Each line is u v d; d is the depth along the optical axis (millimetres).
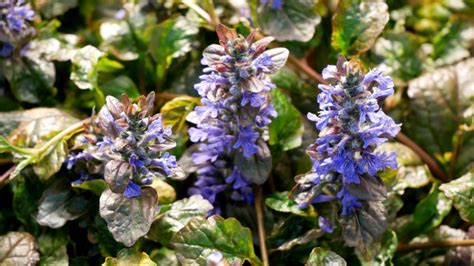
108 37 696
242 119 563
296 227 616
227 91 562
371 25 672
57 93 700
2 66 667
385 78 532
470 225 648
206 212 595
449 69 691
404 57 710
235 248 583
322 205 598
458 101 676
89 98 686
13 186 645
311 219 608
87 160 602
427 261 631
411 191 660
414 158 647
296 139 636
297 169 632
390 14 769
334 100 536
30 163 623
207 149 601
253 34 556
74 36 705
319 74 715
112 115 545
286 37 669
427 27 774
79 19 744
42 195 617
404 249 626
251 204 625
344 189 569
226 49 555
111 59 700
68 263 612
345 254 607
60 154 611
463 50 729
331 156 551
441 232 629
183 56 711
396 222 633
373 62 706
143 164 549
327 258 562
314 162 567
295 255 614
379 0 676
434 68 710
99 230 608
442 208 630
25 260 598
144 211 556
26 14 653
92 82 650
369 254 568
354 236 569
